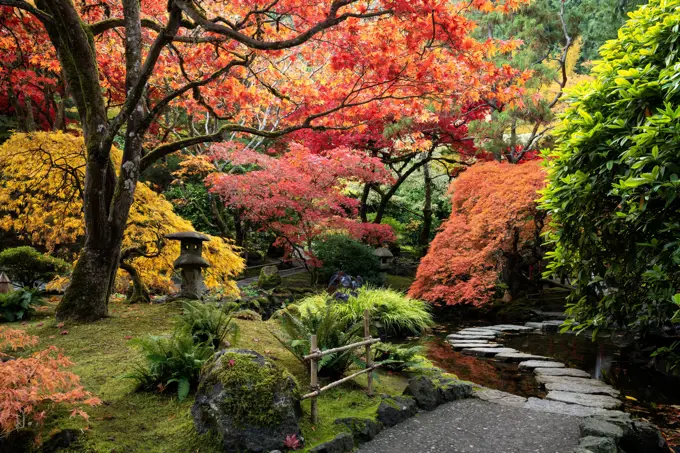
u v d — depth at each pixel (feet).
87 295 20.45
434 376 18.10
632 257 13.15
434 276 37.96
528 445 12.66
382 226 49.73
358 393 15.17
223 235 56.13
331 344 16.02
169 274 29.07
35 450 9.95
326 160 41.81
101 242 20.68
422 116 27.20
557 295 42.91
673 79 12.10
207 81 19.95
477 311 40.65
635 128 12.35
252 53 20.33
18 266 29.53
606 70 14.78
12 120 46.88
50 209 27.12
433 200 77.61
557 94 45.16
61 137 23.66
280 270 61.26
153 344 14.16
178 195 57.77
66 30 19.35
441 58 21.01
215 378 11.43
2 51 28.02
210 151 42.16
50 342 17.69
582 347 28.19
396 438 12.84
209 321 16.97
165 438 11.20
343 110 24.66
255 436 10.77
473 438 13.07
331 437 11.72
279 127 49.70
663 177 11.43
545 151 16.06
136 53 20.85
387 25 18.81
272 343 19.61
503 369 23.39
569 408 15.99
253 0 19.62
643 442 13.41
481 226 36.63
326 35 20.24
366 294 33.01
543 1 46.50
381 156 57.98
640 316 13.78
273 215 47.42
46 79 33.53
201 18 16.19
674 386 20.06
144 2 29.09
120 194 20.63
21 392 9.74
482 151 52.49
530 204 34.63
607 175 13.44
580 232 14.46
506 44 19.11
